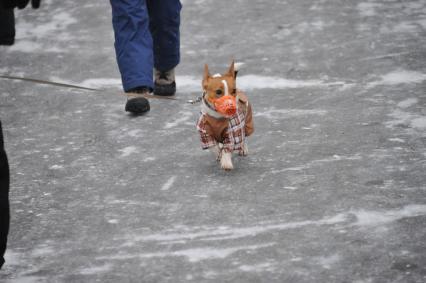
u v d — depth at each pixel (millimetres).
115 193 9617
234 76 9555
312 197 9117
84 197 9547
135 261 7891
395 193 9102
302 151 10578
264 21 17188
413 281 7188
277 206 8945
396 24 16656
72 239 8461
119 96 13438
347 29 16453
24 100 13406
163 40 12812
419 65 14219
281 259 7734
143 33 11992
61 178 10172
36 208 9297
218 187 9578
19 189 9867
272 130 11445
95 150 11094
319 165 10062
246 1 18562
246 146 10398
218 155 9977
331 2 18266
